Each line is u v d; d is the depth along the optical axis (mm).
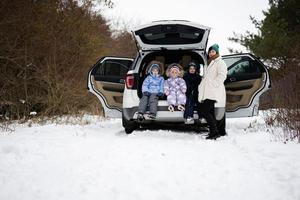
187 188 3301
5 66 9328
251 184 3416
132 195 3100
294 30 17172
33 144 5320
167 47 6953
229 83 7223
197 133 6953
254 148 5008
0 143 5348
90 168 3922
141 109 6500
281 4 17766
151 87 6609
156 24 6559
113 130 7477
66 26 11102
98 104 10883
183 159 4367
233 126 8062
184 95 6504
